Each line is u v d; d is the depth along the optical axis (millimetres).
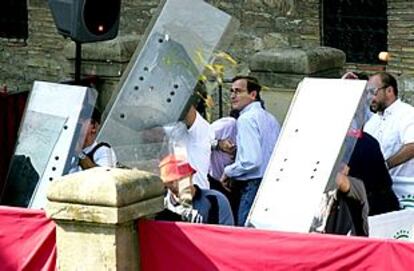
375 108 16125
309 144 12586
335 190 12406
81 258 11727
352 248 10906
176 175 12711
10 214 12266
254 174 15453
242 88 15852
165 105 14312
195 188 12992
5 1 27438
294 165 12570
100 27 16641
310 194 12328
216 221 12891
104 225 11523
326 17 24234
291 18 24422
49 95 14094
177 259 11656
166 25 14508
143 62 14461
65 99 14023
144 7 25422
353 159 14023
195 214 12656
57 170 13812
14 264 12312
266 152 15547
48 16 26484
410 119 15938
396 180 15578
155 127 14141
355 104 12602
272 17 24531
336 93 12758
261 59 20062
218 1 25016
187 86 14406
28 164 13961
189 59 14438
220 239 11438
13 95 18828
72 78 21031
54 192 11672
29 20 26734
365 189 13375
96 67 20578
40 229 12172
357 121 12750
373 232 12203
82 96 13992
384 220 12227
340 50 22547
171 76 14406
